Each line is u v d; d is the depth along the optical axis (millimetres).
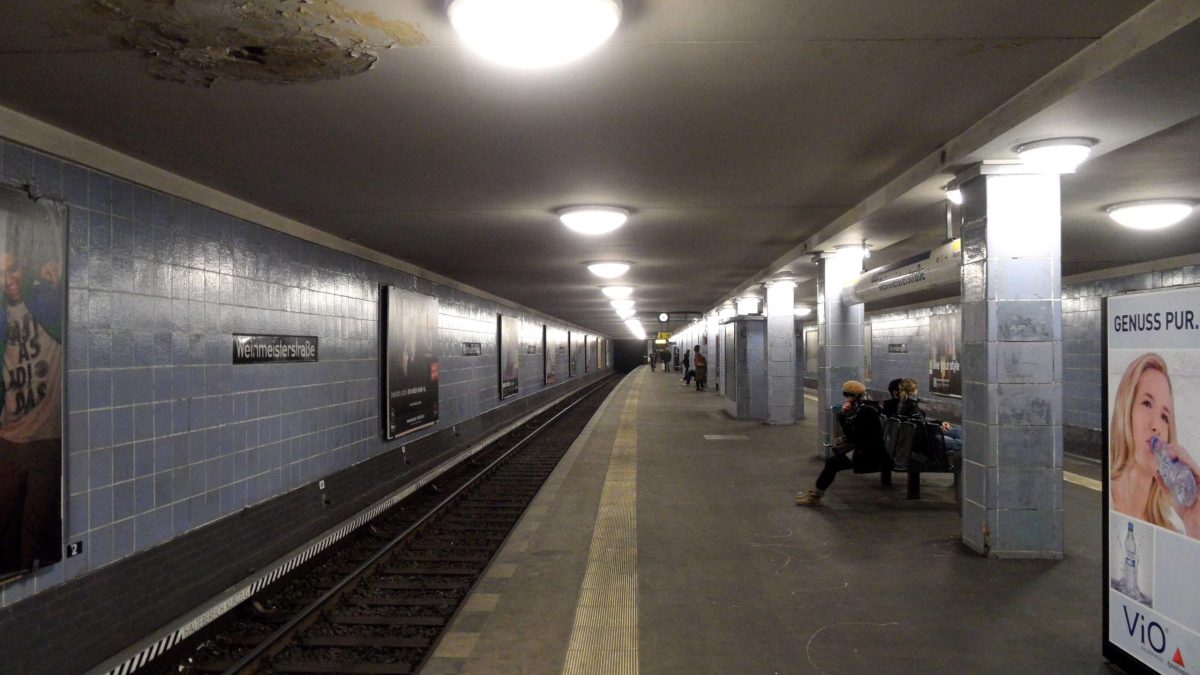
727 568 5766
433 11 3033
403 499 9656
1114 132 4562
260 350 6707
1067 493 8656
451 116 4422
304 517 7352
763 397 17719
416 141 4930
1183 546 3270
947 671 3881
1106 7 3188
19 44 3297
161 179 5340
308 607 5379
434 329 12398
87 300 4539
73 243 4445
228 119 4352
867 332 24734
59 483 4215
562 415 22516
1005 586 5207
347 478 8586
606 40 3303
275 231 7090
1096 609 4746
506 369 19141
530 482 11633
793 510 7754
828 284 10758
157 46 3350
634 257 11539
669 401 24312
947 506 7891
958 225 7414
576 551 6344
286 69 3627
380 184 6141
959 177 5777
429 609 5762
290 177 5777
